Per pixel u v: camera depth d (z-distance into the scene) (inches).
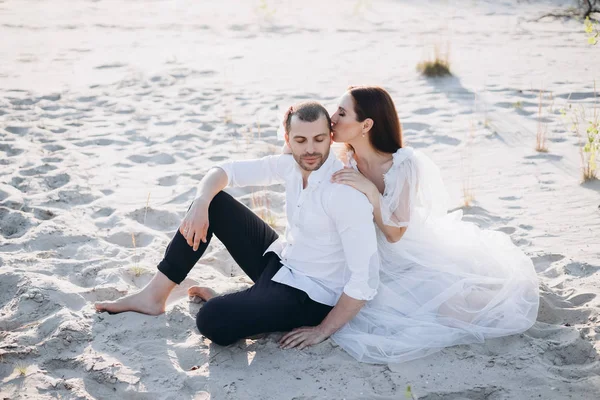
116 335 130.6
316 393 114.3
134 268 156.4
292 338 126.6
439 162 235.5
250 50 427.8
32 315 136.6
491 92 320.5
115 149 247.6
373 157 128.2
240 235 137.7
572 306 141.5
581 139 253.1
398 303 130.7
